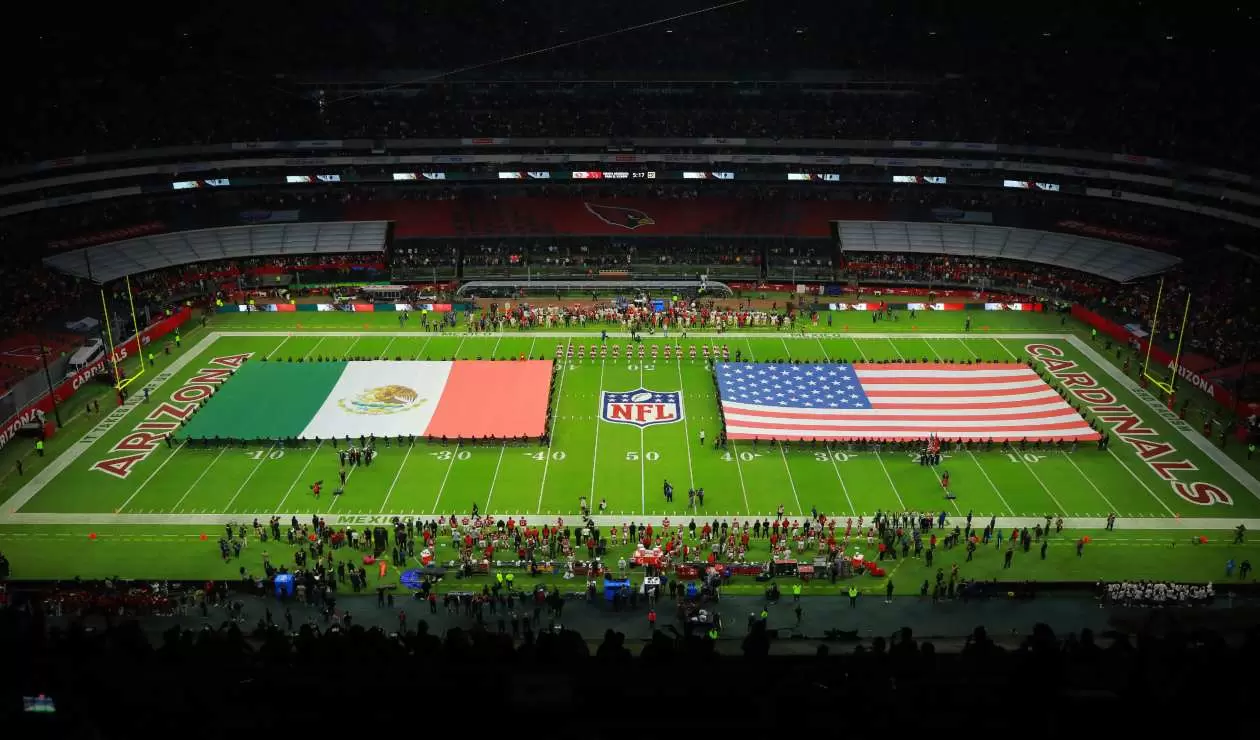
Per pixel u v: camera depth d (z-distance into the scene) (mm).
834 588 47094
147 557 49312
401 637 27641
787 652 36344
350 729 17531
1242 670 17344
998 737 16672
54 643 21391
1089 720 16625
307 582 45625
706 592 46000
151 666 19172
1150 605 44656
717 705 17531
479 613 43938
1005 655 20578
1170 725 16578
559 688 17703
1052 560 49469
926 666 19469
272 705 18109
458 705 17797
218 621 43500
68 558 49125
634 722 16781
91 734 17719
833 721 16828
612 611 45188
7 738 17516
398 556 49000
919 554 49719
